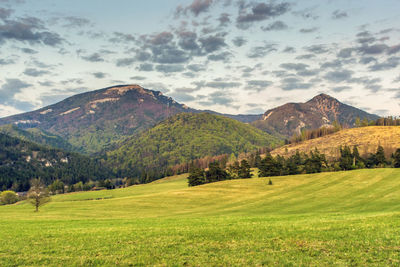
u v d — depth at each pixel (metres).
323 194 80.75
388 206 56.72
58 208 85.38
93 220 45.34
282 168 131.50
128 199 95.88
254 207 72.38
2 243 24.38
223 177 133.00
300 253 18.67
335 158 182.50
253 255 18.72
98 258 19.39
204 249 20.52
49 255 20.53
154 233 26.44
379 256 17.38
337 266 16.28
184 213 70.25
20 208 88.19
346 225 25.94
